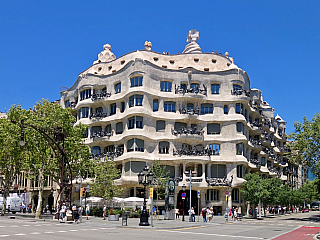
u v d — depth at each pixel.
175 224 37.72
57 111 50.53
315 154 53.81
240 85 67.06
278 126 103.31
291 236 26.73
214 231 30.48
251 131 73.25
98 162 62.91
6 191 53.53
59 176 52.69
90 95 68.31
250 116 75.50
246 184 58.12
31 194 81.81
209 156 62.03
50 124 48.75
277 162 90.19
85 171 55.56
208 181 60.94
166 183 50.03
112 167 58.25
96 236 23.09
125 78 64.50
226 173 63.56
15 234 22.84
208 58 70.25
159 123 63.25
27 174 51.47
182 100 64.31
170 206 59.25
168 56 70.31
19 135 48.66
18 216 50.97
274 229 34.00
